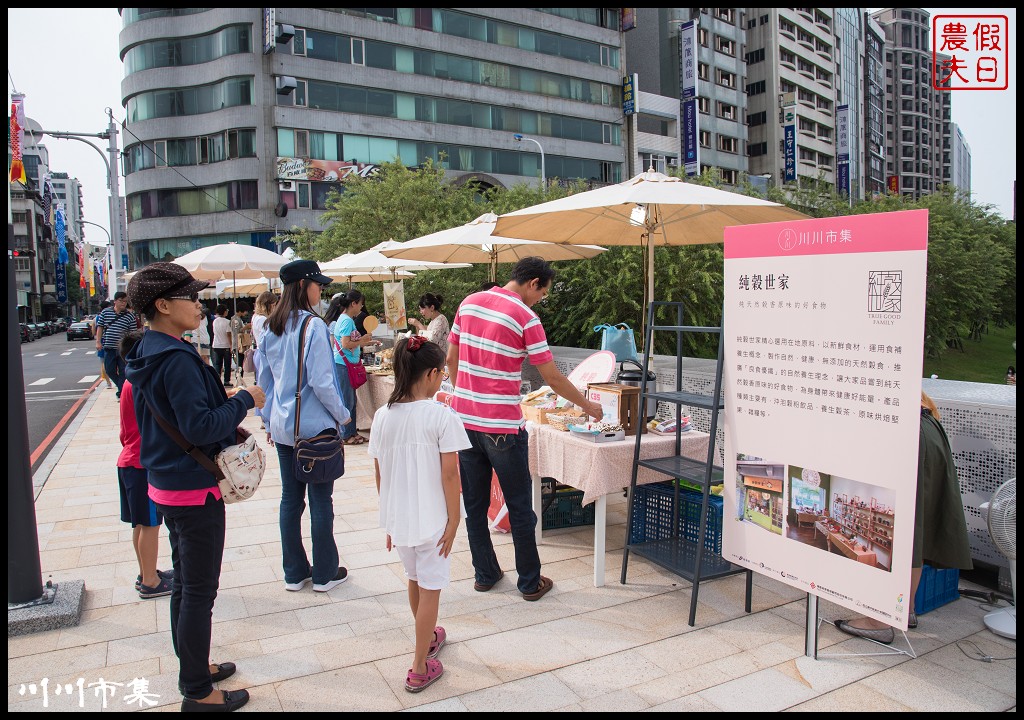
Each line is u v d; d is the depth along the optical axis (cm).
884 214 266
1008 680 293
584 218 488
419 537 281
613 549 461
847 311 281
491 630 339
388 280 1254
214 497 263
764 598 379
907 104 12394
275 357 381
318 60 3734
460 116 4250
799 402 304
